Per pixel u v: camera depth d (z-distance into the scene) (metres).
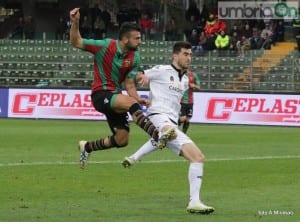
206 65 93.56
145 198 29.31
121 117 27.22
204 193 30.69
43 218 24.50
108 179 35.12
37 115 83.88
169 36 107.31
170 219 24.34
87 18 106.50
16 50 101.19
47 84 99.31
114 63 26.81
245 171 38.66
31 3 115.00
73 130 68.12
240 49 97.19
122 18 107.88
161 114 27.62
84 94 82.75
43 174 36.62
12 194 30.12
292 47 99.81
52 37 109.94
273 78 91.19
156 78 27.98
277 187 32.53
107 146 27.73
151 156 45.97
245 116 78.19
